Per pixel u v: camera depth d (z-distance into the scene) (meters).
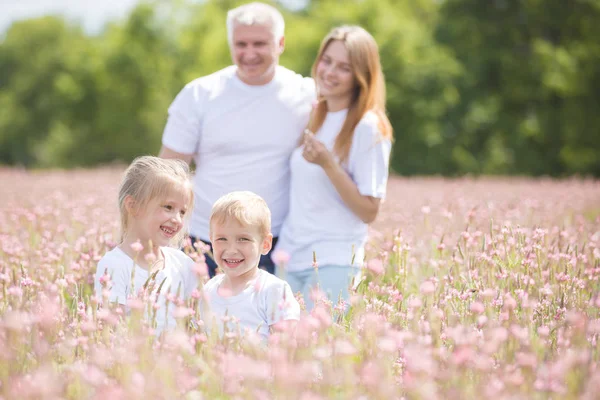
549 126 43.78
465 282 5.12
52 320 3.62
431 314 3.90
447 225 7.25
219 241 4.65
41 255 5.96
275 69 6.66
